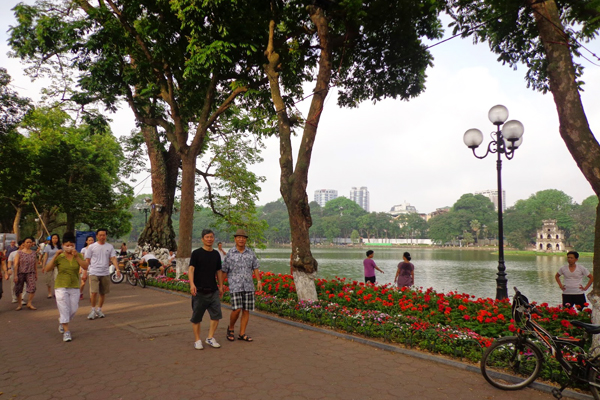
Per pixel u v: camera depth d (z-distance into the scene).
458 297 8.86
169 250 19.34
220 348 5.98
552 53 5.84
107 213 35.75
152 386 4.41
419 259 72.00
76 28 13.20
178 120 14.82
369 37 12.17
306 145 9.34
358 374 4.88
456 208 156.12
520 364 4.67
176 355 5.60
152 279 14.64
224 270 6.41
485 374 4.60
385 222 169.00
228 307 9.70
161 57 13.61
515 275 39.78
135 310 9.38
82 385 4.45
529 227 119.69
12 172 27.55
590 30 7.25
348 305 8.55
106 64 13.53
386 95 13.65
